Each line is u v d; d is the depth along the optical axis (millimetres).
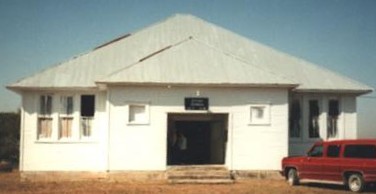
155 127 24344
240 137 24750
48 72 26203
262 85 24562
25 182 24359
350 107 27656
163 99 24469
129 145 24156
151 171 24141
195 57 26062
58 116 25422
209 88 24688
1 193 20406
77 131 25453
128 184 22891
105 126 25016
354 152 20516
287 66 29062
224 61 25984
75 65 27203
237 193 20078
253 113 24969
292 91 26562
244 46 30672
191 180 23234
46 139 25344
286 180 24344
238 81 24516
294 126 27250
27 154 25219
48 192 20578
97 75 26422
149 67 24906
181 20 32156
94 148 25406
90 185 22719
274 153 24859
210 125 28422
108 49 29062
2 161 39875
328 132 27531
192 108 24500
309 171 22125
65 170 25234
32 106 25391
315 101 27578
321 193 20125
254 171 24656
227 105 24750
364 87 27312
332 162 21188
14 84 24953
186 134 28859
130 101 24266
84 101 25703
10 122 42938
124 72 24375
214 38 31016
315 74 28438
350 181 20578
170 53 26047
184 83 24094
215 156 27469
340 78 28203
